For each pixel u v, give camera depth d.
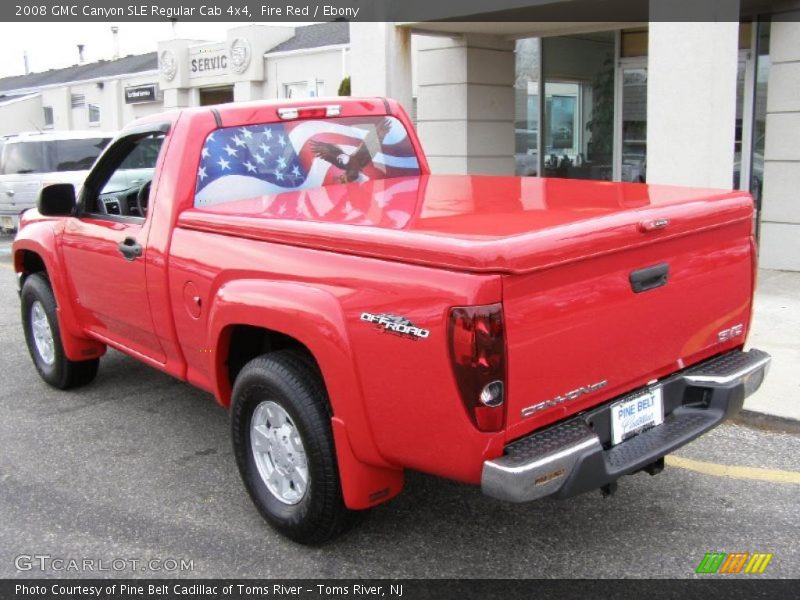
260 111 4.55
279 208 3.97
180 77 23.81
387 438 3.17
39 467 4.79
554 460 2.90
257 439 3.88
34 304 6.07
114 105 27.88
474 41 11.57
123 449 5.03
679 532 3.84
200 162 4.32
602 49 12.09
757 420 5.10
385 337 3.04
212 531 3.99
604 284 3.12
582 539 3.80
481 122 11.94
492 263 2.75
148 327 4.62
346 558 3.70
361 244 3.17
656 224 3.24
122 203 5.26
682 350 3.58
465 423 2.87
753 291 3.98
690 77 7.42
